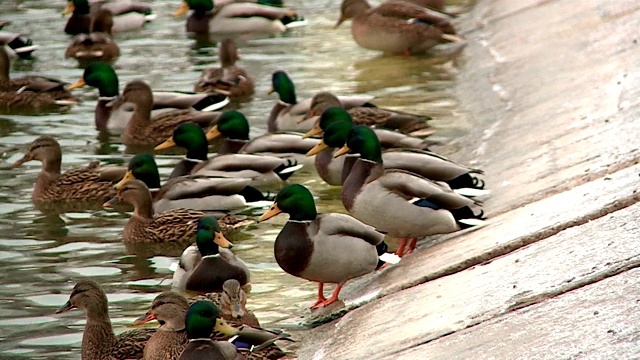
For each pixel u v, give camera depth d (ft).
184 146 54.70
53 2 97.71
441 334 30.55
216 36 87.40
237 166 51.83
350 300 37.47
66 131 63.00
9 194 52.24
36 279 40.68
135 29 89.35
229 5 88.53
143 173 50.88
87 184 51.67
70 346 34.83
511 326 29.37
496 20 87.04
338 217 37.68
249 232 46.44
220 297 35.14
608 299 29.09
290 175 52.60
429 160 44.45
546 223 37.83
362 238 37.40
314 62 78.13
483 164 50.88
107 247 45.19
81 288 34.22
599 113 51.03
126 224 47.06
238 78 68.80
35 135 61.67
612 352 25.88
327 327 35.22
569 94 57.26
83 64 77.87
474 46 81.35
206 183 49.01
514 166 48.37
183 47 83.35
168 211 47.01
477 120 60.13
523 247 36.63
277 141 54.54
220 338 32.42
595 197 38.91
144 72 75.20
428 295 34.60
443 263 37.70
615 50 62.75
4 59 68.33
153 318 33.40
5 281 40.40
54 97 68.13
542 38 74.43
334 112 53.26
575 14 76.23
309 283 40.37
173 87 71.10
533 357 26.96
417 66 76.43
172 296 33.40
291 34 88.22
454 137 57.16
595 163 43.98
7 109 67.36
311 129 59.62
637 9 71.05
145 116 61.98
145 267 42.91
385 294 36.76
